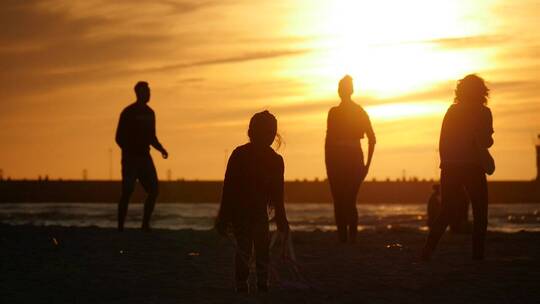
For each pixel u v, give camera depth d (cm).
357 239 4759
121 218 5200
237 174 2727
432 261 3591
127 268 3359
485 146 3600
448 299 2627
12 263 3488
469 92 3641
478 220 3634
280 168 2725
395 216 13238
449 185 3612
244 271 2748
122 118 5172
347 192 4503
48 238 4553
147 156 5184
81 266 3409
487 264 3466
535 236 4888
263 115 2727
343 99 4569
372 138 4547
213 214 12706
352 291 2778
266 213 2736
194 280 3048
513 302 2578
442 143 3653
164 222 9656
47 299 2636
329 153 4503
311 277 3088
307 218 12369
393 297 2664
